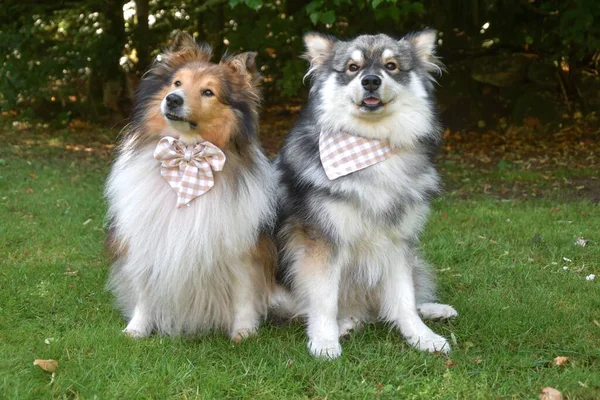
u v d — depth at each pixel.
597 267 2.32
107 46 4.99
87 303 2.02
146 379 1.65
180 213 1.76
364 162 1.79
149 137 1.79
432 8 4.81
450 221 2.76
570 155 4.20
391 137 1.81
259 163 1.84
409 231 1.86
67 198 2.93
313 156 1.84
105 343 1.78
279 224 1.90
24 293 2.03
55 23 5.16
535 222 2.73
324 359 1.75
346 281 1.89
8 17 4.83
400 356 1.78
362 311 1.97
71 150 4.34
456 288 2.20
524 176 3.68
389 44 1.83
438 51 4.97
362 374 1.71
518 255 2.41
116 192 1.82
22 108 5.30
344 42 1.88
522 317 1.95
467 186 3.51
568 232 2.60
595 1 3.86
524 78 4.86
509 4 4.79
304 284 1.84
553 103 4.74
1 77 4.75
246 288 1.85
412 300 1.88
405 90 1.81
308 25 4.32
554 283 2.18
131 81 5.30
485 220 2.76
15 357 1.71
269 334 1.87
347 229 1.80
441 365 1.74
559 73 4.82
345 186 1.78
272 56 5.10
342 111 1.81
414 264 2.02
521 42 4.90
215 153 1.75
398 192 1.81
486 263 2.35
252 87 1.81
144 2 5.23
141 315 1.87
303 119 1.91
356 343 1.84
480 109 4.89
